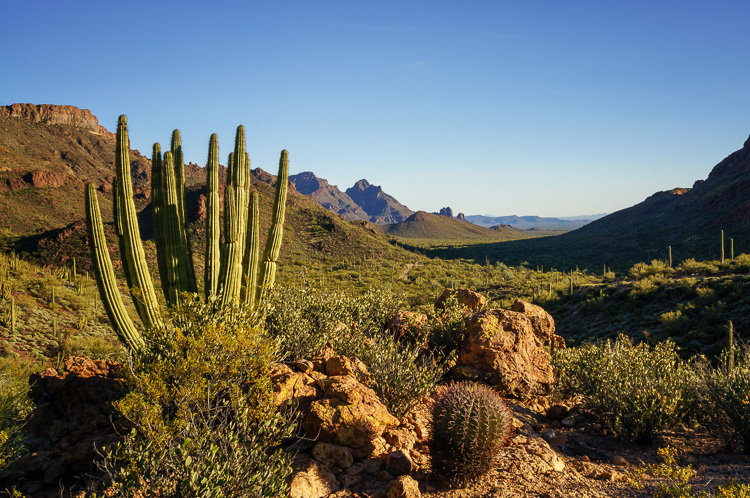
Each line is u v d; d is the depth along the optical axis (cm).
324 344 799
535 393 866
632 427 692
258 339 588
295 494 436
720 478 546
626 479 529
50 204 9762
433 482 505
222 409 508
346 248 12194
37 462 529
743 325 2558
